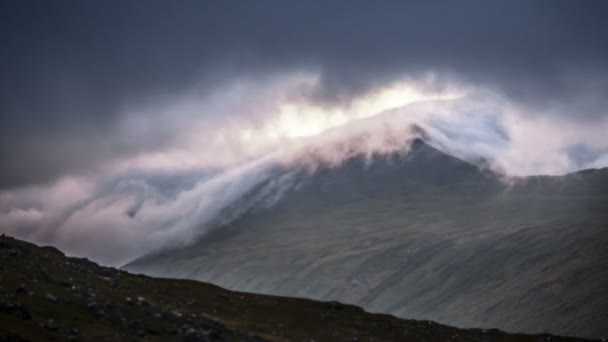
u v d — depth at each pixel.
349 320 114.12
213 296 110.88
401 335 110.00
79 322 63.97
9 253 81.06
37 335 57.88
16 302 62.72
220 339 70.81
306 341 91.56
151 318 70.50
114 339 62.06
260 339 76.25
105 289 78.69
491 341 118.38
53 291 69.50
